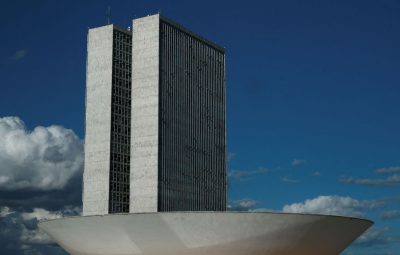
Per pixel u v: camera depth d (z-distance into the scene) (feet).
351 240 214.69
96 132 276.62
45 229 212.23
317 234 196.95
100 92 278.87
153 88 271.69
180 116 281.33
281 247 192.85
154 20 275.80
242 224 185.57
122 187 273.75
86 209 274.16
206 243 187.42
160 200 265.75
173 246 188.34
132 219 186.29
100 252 196.75
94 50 283.79
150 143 269.44
